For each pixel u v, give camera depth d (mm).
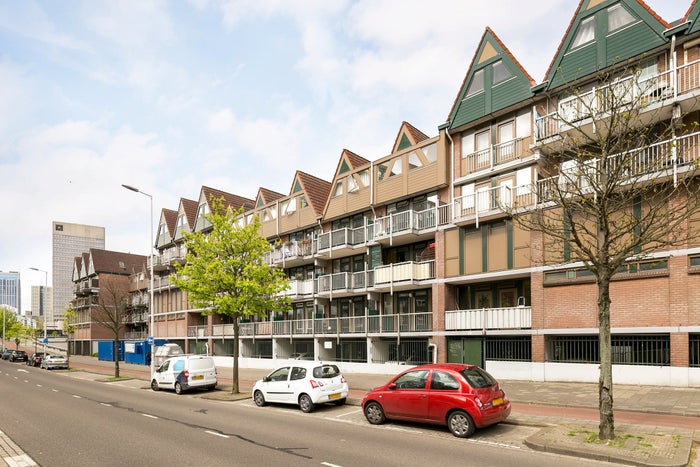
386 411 12016
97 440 11125
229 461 8992
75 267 74750
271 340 33625
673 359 16156
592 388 16719
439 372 11312
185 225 45906
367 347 26469
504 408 10953
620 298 17656
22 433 12102
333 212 29969
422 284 24172
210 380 21375
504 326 20781
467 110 23047
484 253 21938
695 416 11836
